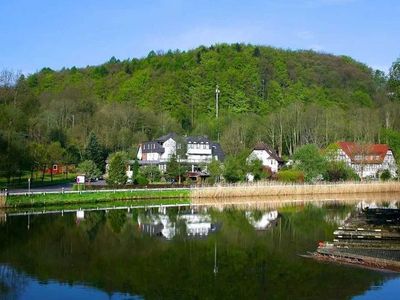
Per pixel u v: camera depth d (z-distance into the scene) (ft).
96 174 361.71
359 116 572.92
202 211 255.70
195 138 472.44
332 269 124.16
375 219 194.59
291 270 124.57
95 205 273.75
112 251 148.87
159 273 123.54
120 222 209.87
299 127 540.11
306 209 268.21
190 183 360.69
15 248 151.94
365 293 104.73
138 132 534.37
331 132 543.80
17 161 296.71
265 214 243.81
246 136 542.57
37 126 400.88
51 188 318.65
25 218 217.77
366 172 485.97
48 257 140.05
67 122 524.11
